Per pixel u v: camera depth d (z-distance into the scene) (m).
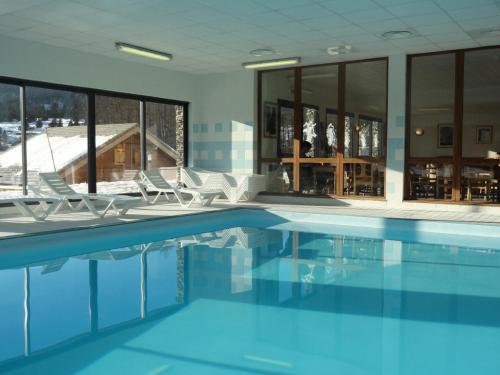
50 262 6.09
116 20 7.65
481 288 5.02
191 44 9.20
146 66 11.00
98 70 9.99
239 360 3.27
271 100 11.56
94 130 10.16
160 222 8.17
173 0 6.70
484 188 9.59
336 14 7.32
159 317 4.11
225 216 9.44
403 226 8.20
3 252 6.06
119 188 10.73
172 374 3.04
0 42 8.42
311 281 5.27
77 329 3.83
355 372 3.09
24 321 4.00
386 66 10.12
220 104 12.02
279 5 6.93
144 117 11.21
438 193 9.95
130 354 3.36
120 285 5.08
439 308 4.38
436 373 3.07
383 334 3.75
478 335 3.73
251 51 9.75
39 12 7.23
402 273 5.62
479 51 9.48
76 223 7.45
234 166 11.88
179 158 12.19
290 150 11.37
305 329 3.84
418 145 17.14
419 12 7.19
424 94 14.93
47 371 3.07
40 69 9.02
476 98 15.34
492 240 7.40
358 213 8.97
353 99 11.29
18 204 7.63
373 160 10.34
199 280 5.31
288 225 8.99
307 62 10.66
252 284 5.15
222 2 6.80
